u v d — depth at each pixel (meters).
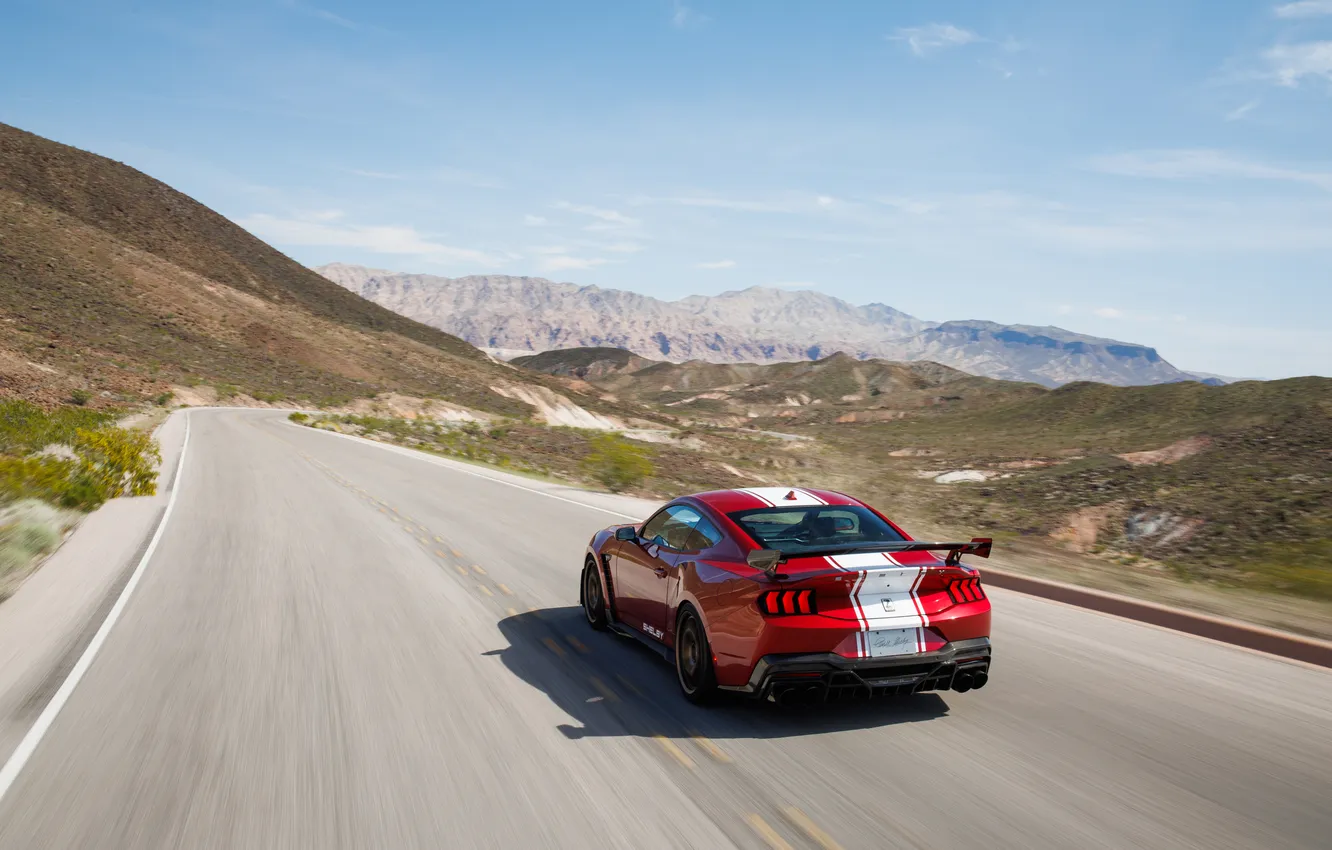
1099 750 4.64
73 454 21.83
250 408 70.50
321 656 6.57
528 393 128.25
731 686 5.09
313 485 19.72
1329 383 104.75
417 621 7.70
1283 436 66.19
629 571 6.71
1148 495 31.00
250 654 6.65
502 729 5.01
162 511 15.43
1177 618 7.30
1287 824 3.77
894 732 4.95
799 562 4.97
